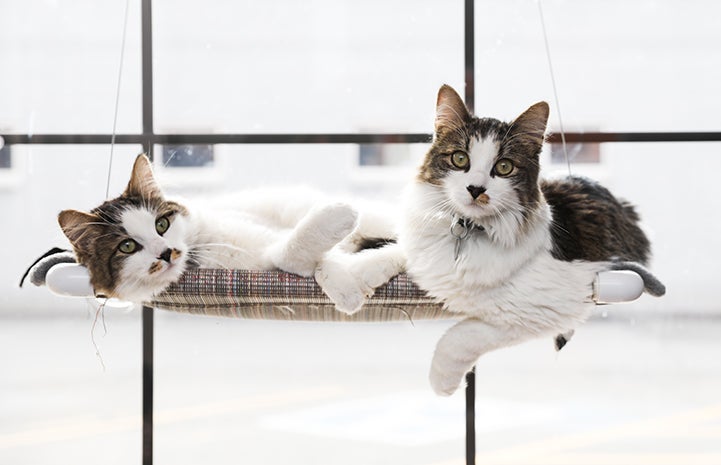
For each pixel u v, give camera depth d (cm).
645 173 346
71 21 353
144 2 270
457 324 177
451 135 173
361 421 345
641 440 338
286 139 287
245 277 167
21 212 356
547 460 332
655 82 355
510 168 170
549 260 172
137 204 176
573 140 294
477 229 172
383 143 288
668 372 356
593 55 352
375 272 167
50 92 353
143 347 275
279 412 349
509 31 344
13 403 343
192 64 356
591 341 359
